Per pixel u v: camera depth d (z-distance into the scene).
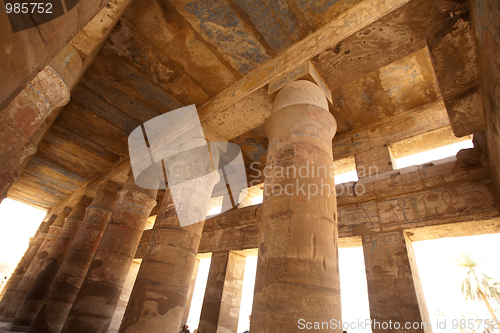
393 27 4.11
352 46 4.49
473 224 4.73
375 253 5.32
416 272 5.10
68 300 8.11
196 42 5.99
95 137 9.60
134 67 6.83
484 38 2.48
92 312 6.23
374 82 6.45
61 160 11.08
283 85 4.86
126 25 5.87
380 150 6.82
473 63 3.62
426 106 6.65
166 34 5.96
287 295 2.53
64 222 11.88
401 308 4.52
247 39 5.68
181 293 4.54
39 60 1.36
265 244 3.01
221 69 6.39
